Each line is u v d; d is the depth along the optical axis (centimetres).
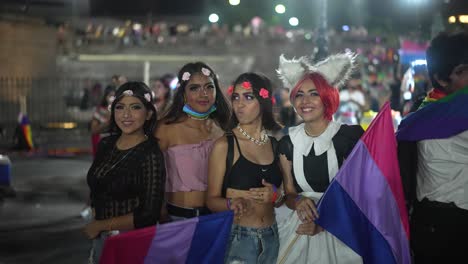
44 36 3044
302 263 449
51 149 1848
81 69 4156
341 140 439
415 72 802
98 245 430
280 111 1498
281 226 459
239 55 4581
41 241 781
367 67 2866
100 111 885
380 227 423
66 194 1119
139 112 429
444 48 409
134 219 417
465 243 403
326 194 422
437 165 404
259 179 430
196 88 488
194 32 5091
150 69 4294
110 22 5422
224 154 431
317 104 433
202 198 485
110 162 428
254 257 430
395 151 424
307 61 451
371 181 423
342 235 423
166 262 397
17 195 1106
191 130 494
